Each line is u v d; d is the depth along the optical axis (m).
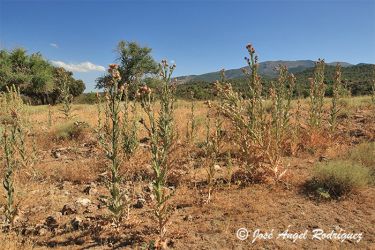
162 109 4.66
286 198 5.39
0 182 6.20
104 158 7.49
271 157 6.00
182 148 7.79
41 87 41.34
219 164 7.22
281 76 6.88
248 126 6.11
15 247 4.02
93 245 4.25
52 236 4.50
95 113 15.75
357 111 12.31
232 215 4.86
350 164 5.94
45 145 9.64
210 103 6.70
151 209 5.12
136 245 4.19
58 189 6.29
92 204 5.44
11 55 40.78
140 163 7.04
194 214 4.97
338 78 8.67
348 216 4.72
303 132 8.41
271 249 3.99
